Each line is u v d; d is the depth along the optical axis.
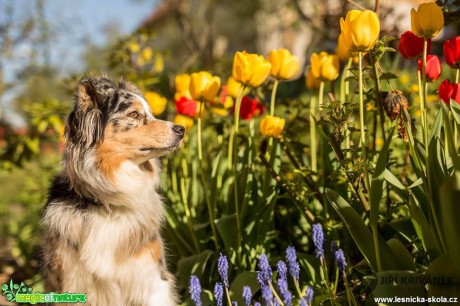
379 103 1.54
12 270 2.17
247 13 5.86
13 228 2.58
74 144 1.55
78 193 1.55
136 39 2.30
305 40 5.51
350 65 1.67
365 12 1.42
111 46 2.38
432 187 1.37
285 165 1.68
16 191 3.03
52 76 5.23
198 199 1.85
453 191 1.26
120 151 1.56
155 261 1.57
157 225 1.59
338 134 1.51
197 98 1.67
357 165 1.50
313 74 1.69
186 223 1.80
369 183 1.47
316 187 1.68
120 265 1.52
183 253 1.81
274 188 1.67
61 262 1.53
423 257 1.47
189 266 1.72
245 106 1.75
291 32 5.55
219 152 1.75
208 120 1.90
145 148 1.57
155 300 1.55
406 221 1.52
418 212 1.41
